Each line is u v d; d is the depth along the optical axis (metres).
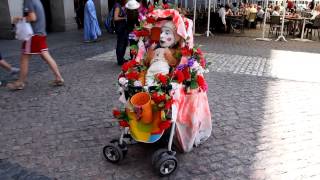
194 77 3.60
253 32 16.48
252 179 3.37
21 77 6.11
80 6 15.85
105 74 7.25
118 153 3.54
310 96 6.03
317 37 14.84
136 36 3.81
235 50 10.81
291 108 5.39
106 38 12.92
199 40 13.16
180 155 3.81
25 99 5.59
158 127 3.37
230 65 8.45
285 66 8.48
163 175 3.38
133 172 3.48
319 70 8.13
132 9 7.47
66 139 4.18
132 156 3.79
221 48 11.18
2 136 4.23
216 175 3.44
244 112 5.17
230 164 3.65
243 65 8.48
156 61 3.68
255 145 4.09
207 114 4.04
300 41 13.45
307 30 15.01
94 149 3.94
